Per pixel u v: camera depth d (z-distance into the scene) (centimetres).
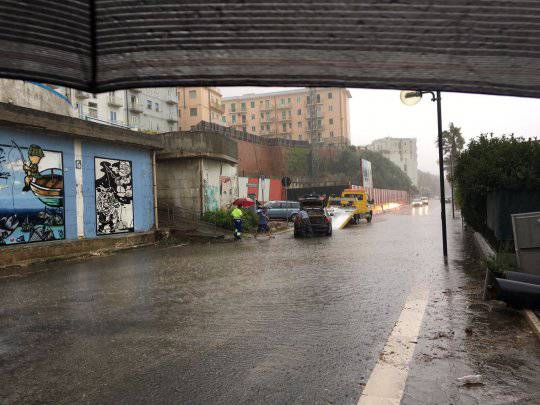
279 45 137
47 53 137
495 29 128
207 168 2475
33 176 1445
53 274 1135
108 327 595
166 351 487
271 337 527
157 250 1695
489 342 479
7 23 125
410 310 632
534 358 428
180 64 145
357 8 123
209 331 561
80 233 1627
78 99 5806
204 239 1989
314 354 463
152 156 2067
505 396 350
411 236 1884
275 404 347
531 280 620
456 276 892
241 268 1116
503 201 1116
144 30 131
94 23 130
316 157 8481
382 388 371
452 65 141
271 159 8300
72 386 398
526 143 1125
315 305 688
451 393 358
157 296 794
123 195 1866
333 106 11431
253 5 122
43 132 1476
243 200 2319
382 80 150
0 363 466
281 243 1788
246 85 154
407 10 123
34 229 1442
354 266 1079
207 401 357
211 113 9294
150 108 7500
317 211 2122
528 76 143
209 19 129
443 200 1189
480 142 1398
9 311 714
